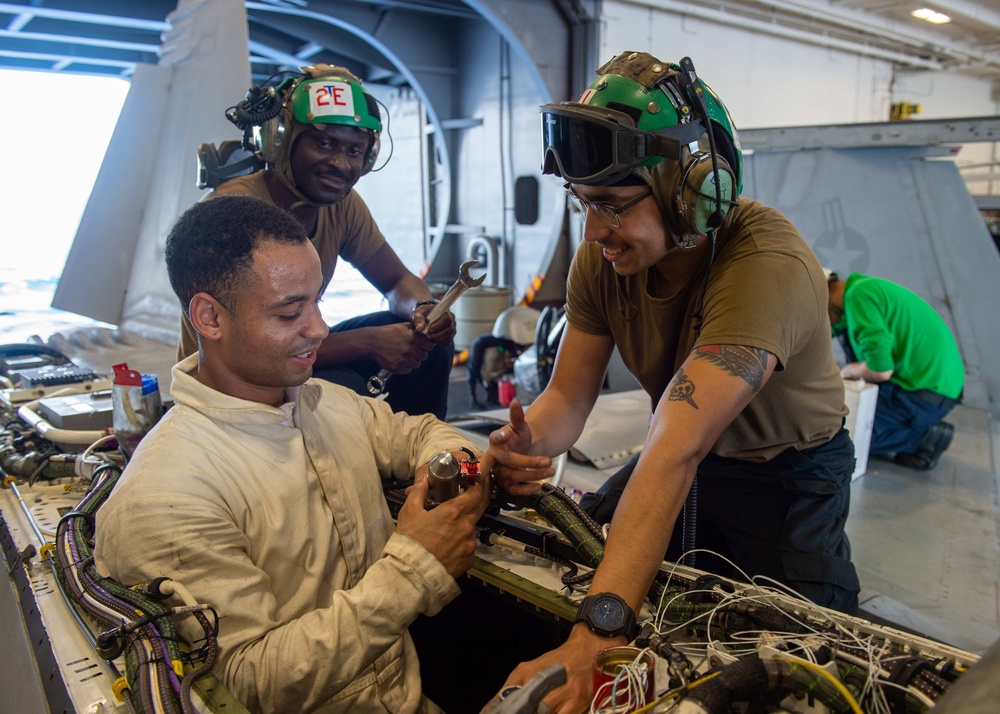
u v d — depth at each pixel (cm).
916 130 378
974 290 403
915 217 404
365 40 614
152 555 93
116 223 407
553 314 386
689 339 131
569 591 109
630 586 97
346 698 106
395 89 701
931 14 680
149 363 326
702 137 111
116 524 95
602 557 104
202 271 97
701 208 111
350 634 93
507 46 579
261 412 106
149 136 410
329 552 111
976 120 365
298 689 92
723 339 109
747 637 92
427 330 190
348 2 557
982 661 60
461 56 627
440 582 98
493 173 618
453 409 468
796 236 120
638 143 104
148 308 394
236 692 91
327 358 192
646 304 136
